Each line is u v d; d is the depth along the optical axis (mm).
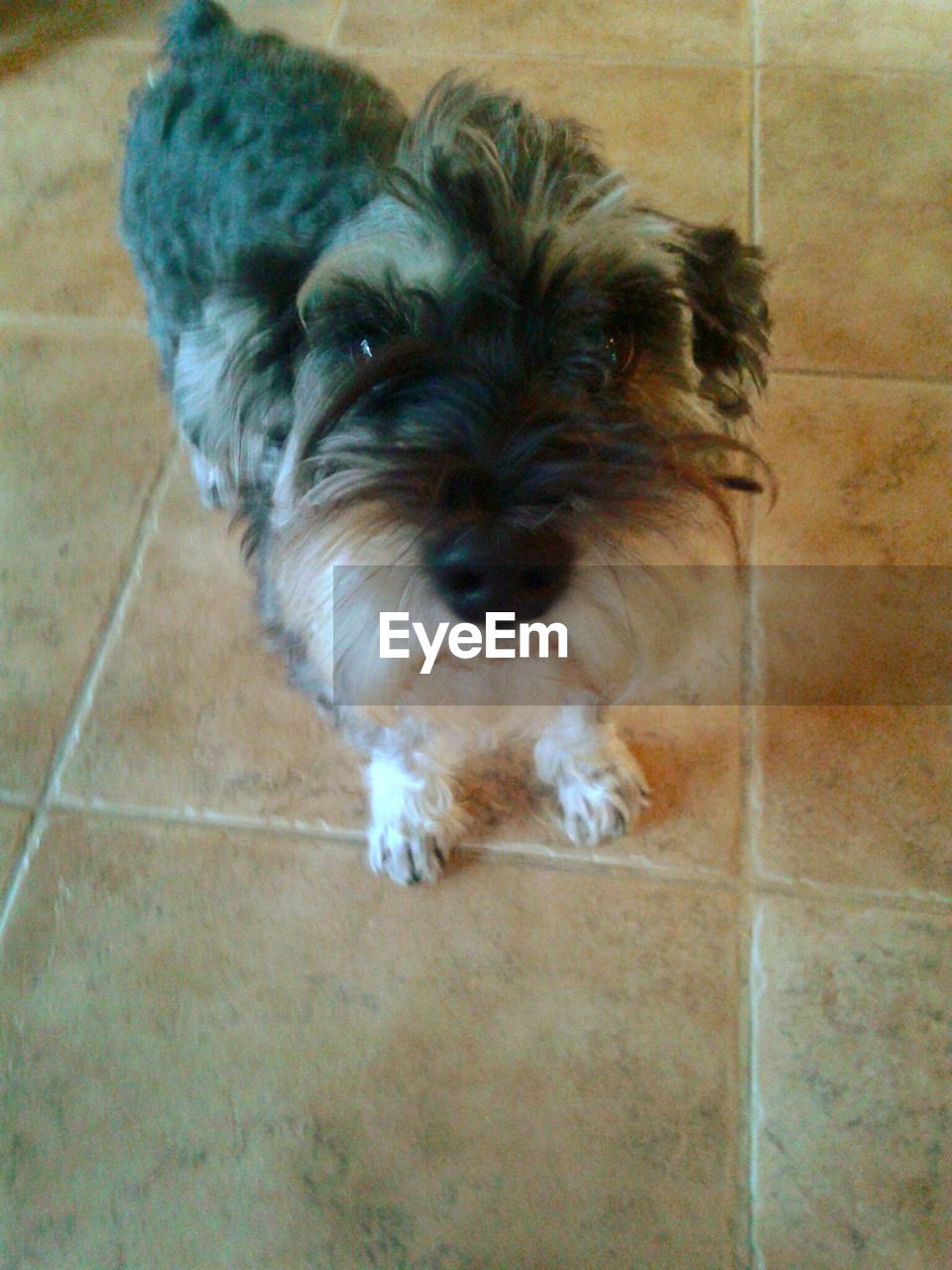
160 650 604
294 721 583
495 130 433
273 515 466
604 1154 487
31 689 595
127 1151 494
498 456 386
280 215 490
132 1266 475
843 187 739
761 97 780
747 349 491
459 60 805
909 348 674
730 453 513
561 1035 510
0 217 755
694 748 568
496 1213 479
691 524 423
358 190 467
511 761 569
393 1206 481
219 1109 501
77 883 546
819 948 521
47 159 783
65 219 753
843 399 658
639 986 518
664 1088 498
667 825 550
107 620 613
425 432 399
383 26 825
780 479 634
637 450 397
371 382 407
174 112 581
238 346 444
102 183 769
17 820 561
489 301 407
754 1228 472
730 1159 484
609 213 423
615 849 546
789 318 685
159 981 527
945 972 514
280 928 536
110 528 640
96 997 524
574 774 544
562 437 392
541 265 409
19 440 670
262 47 612
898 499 629
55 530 640
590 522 381
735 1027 508
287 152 522
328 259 420
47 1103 504
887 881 533
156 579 623
